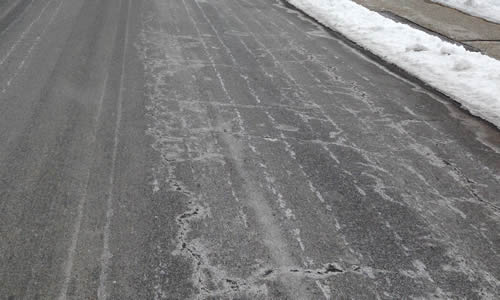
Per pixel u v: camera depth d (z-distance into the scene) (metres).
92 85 4.52
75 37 5.98
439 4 9.70
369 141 3.85
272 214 2.82
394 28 7.39
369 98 4.77
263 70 5.34
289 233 2.66
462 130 4.18
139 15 7.29
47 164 3.17
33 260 2.33
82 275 2.25
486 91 5.02
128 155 3.35
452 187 3.27
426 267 2.48
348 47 6.57
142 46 5.79
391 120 4.29
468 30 7.81
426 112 4.52
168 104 4.22
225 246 2.52
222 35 6.61
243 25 7.27
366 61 6.00
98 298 2.12
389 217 2.88
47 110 3.94
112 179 3.05
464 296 2.30
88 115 3.90
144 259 2.38
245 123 3.98
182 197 2.91
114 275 2.26
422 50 6.41
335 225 2.76
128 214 2.71
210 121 3.96
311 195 3.04
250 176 3.20
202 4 8.47
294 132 3.89
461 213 2.97
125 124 3.79
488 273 2.47
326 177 3.26
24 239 2.46
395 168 3.46
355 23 7.73
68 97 4.22
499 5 9.74
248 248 2.51
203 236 2.58
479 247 2.67
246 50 6.02
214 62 5.45
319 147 3.67
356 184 3.21
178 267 2.34
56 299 2.11
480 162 3.64
